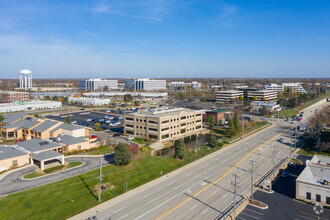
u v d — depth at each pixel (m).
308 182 58.66
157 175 72.06
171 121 115.50
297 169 78.75
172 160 85.12
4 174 69.56
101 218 49.97
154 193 61.00
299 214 52.97
